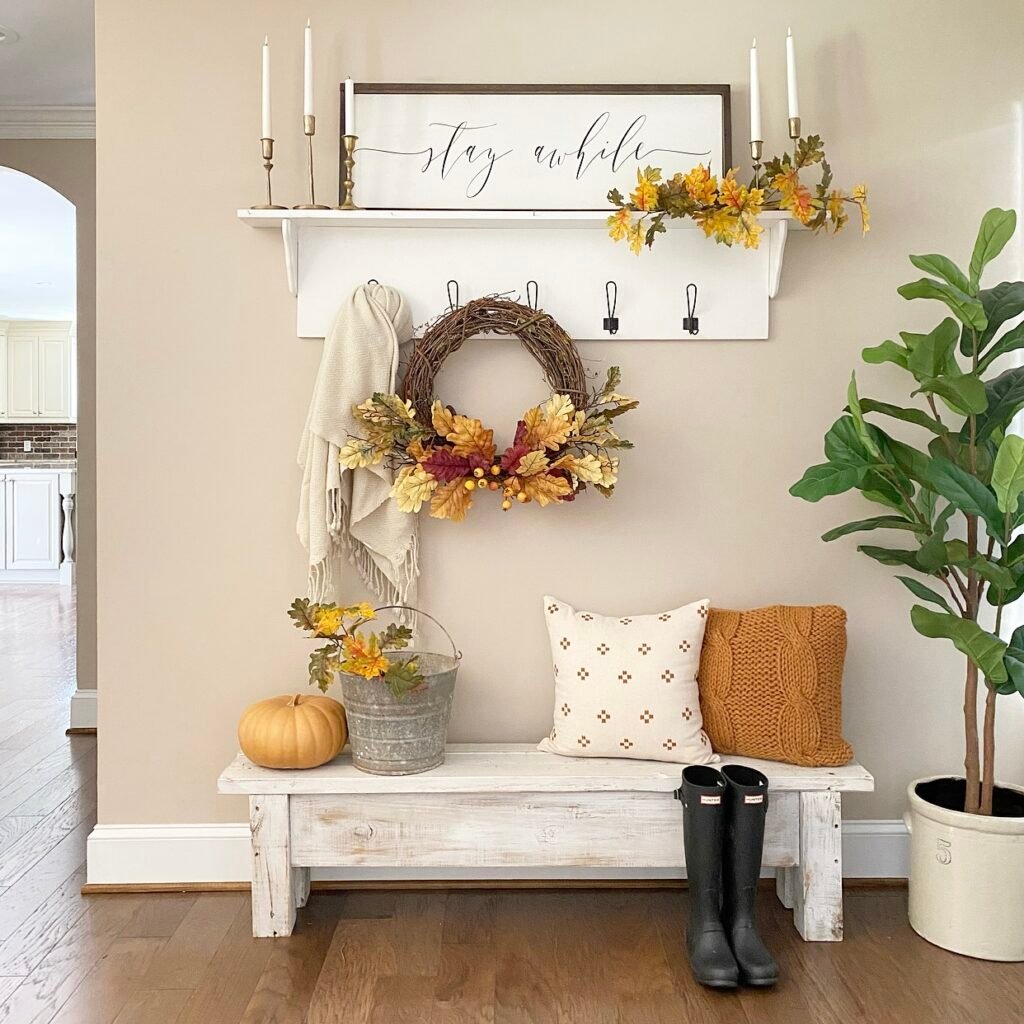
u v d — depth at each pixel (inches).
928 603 105.0
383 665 90.1
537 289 102.0
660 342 103.6
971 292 87.6
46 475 384.5
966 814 88.7
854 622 104.9
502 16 103.0
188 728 104.1
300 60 102.7
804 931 92.0
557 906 100.0
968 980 84.7
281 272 102.6
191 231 102.5
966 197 103.8
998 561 88.3
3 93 162.1
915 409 96.3
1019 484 82.7
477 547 104.3
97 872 103.3
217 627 103.9
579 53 103.0
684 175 95.0
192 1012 79.3
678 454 104.1
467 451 94.9
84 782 139.0
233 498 103.4
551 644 101.0
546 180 101.5
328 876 104.6
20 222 259.1
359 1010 79.7
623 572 104.5
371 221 98.0
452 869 105.3
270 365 102.9
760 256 102.6
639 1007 80.4
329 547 97.3
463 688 104.9
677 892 103.4
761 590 104.7
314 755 93.1
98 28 102.1
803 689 93.9
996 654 83.0
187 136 102.3
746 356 103.8
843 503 104.5
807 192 93.1
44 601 331.3
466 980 84.7
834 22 103.1
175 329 102.8
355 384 96.6
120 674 103.8
